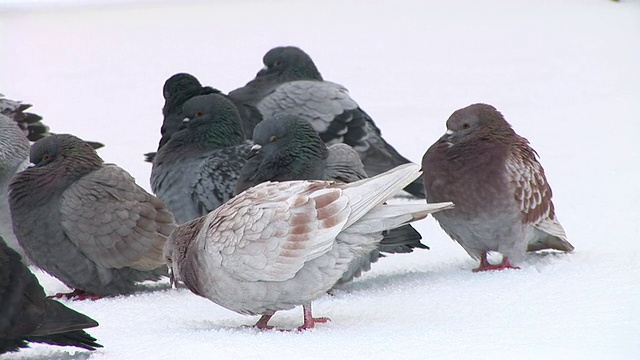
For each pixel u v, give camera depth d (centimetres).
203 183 1497
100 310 1188
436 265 1351
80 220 1261
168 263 1089
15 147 1464
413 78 3055
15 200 1270
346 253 1007
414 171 1009
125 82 3131
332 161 1360
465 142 1308
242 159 1509
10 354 1005
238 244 1002
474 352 902
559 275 1206
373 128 1906
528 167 1305
